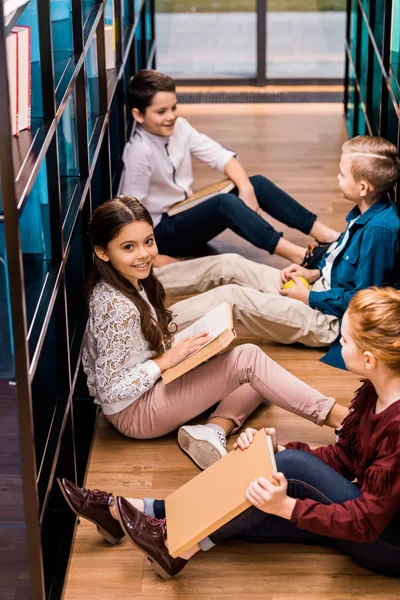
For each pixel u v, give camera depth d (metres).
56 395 2.52
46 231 2.39
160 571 2.35
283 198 4.08
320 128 5.94
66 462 2.63
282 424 3.01
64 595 2.34
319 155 5.48
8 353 2.14
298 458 2.26
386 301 2.11
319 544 2.48
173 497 2.39
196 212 4.05
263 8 6.64
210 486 2.33
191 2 6.69
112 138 4.16
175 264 3.71
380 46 4.02
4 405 2.72
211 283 3.69
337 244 3.54
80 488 2.45
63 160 2.84
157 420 2.81
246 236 3.96
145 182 4.00
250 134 5.85
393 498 2.09
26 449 1.99
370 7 4.42
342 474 2.41
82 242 2.97
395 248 3.25
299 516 2.14
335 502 2.24
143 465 2.82
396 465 2.07
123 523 2.34
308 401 2.77
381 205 3.29
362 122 5.24
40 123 2.14
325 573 2.39
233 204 3.96
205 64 6.83
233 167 4.11
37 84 2.25
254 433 2.38
